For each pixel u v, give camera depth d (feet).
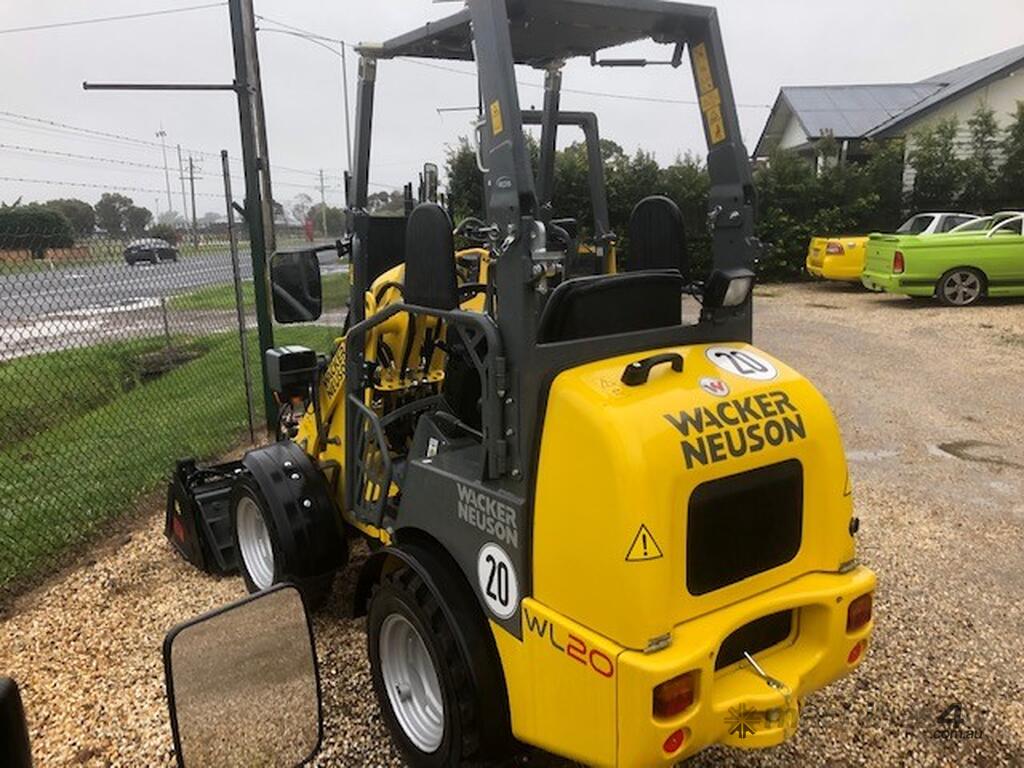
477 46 7.81
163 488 19.16
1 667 11.98
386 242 12.21
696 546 7.41
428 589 8.80
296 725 7.94
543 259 7.47
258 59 24.17
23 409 25.38
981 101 67.05
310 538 12.02
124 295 29.07
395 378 11.69
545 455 7.55
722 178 9.49
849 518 8.55
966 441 22.65
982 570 14.83
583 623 7.29
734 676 7.90
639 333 8.41
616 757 7.09
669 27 9.52
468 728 8.52
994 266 46.14
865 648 8.60
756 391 8.05
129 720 10.69
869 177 64.28
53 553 15.74
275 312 11.73
